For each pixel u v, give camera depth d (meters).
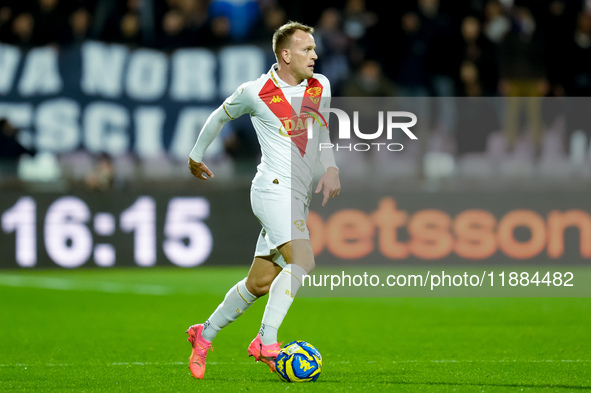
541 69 44.75
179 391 15.46
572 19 45.88
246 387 15.78
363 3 45.34
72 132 42.91
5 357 20.08
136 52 43.91
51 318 27.28
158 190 40.84
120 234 40.62
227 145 43.06
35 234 40.28
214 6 45.38
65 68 43.06
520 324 25.77
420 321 26.64
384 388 15.70
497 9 45.62
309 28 16.64
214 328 16.78
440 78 44.31
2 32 43.34
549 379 16.67
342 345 21.92
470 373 17.42
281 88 16.39
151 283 36.50
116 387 15.95
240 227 41.19
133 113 43.56
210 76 44.41
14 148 42.31
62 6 44.09
